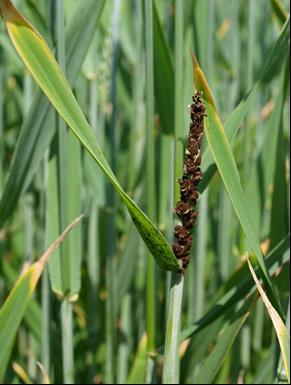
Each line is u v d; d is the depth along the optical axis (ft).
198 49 1.88
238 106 1.63
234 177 1.50
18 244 2.82
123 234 2.59
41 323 2.09
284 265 1.76
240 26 3.25
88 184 2.28
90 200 2.34
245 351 2.34
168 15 1.96
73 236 1.83
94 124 2.10
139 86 2.33
